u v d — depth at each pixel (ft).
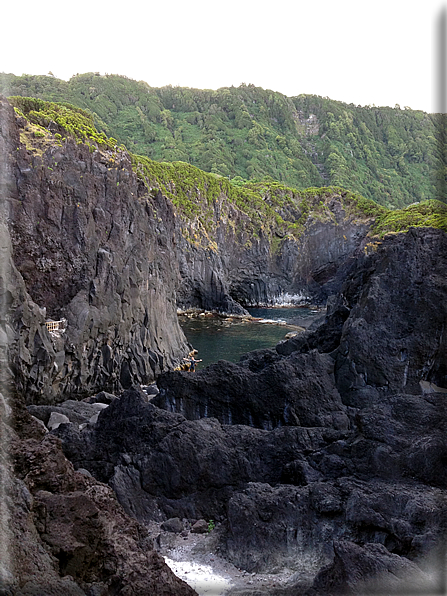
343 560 21.17
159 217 164.25
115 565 19.29
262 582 25.46
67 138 116.16
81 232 113.70
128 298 123.44
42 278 110.22
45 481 21.26
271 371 48.60
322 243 283.38
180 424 38.78
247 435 38.47
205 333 188.85
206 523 33.04
